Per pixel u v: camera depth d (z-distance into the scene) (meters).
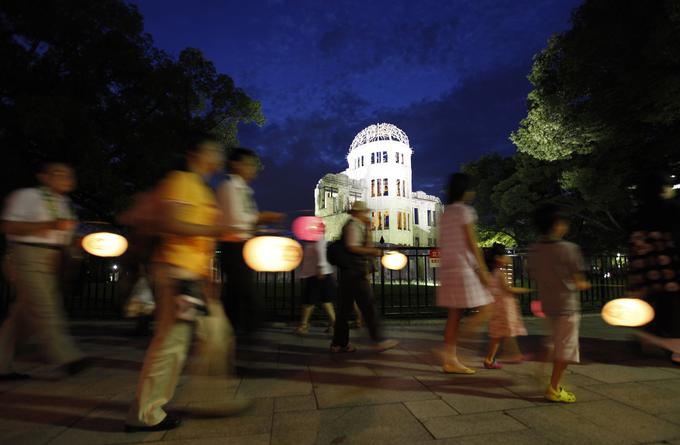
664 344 4.20
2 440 2.38
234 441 2.35
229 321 3.55
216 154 2.67
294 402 3.02
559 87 14.73
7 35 9.78
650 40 10.13
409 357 4.56
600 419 2.68
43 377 3.69
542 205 3.29
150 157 11.33
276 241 2.41
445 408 2.89
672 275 4.19
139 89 11.94
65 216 3.42
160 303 2.46
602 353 4.69
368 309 4.54
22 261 3.19
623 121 12.53
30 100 8.68
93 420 2.70
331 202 37.09
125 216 2.50
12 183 9.12
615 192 13.73
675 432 2.47
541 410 2.84
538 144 15.65
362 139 44.41
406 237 41.31
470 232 3.74
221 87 13.62
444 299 3.82
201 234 2.36
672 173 13.15
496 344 4.04
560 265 3.04
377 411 2.83
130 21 11.12
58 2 9.75
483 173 24.80
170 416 2.58
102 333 6.10
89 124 9.77
